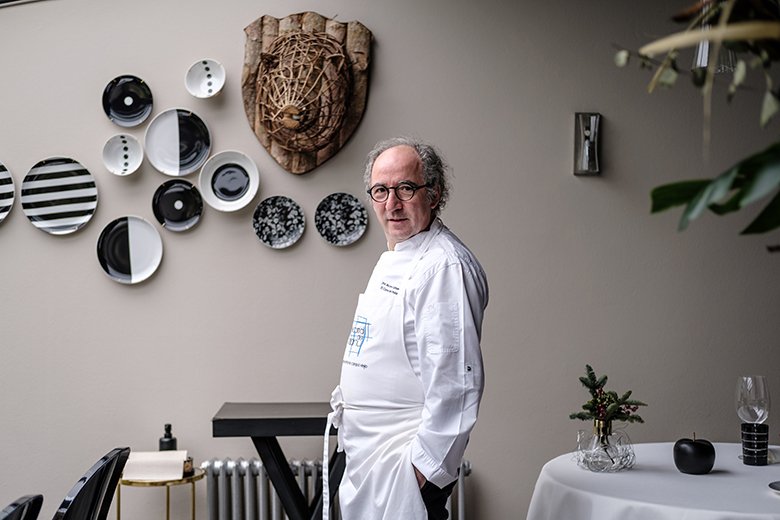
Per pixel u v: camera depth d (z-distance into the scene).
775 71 3.58
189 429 3.64
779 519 1.99
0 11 3.72
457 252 2.33
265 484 3.52
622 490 2.24
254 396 3.64
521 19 3.63
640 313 3.63
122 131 3.69
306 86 3.49
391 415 2.33
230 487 3.57
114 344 3.67
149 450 3.65
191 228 3.66
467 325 2.25
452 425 2.21
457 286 2.27
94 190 3.68
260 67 3.58
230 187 3.63
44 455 3.68
